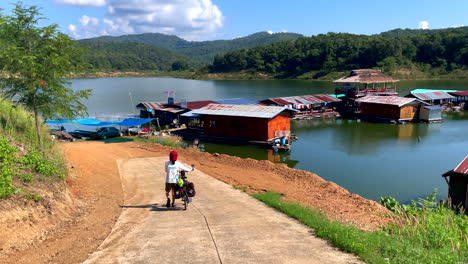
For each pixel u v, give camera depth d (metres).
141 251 6.50
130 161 19.50
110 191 12.72
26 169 10.06
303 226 8.23
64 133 36.81
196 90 114.75
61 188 10.15
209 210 9.85
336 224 8.14
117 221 8.69
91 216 9.30
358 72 74.50
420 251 6.88
